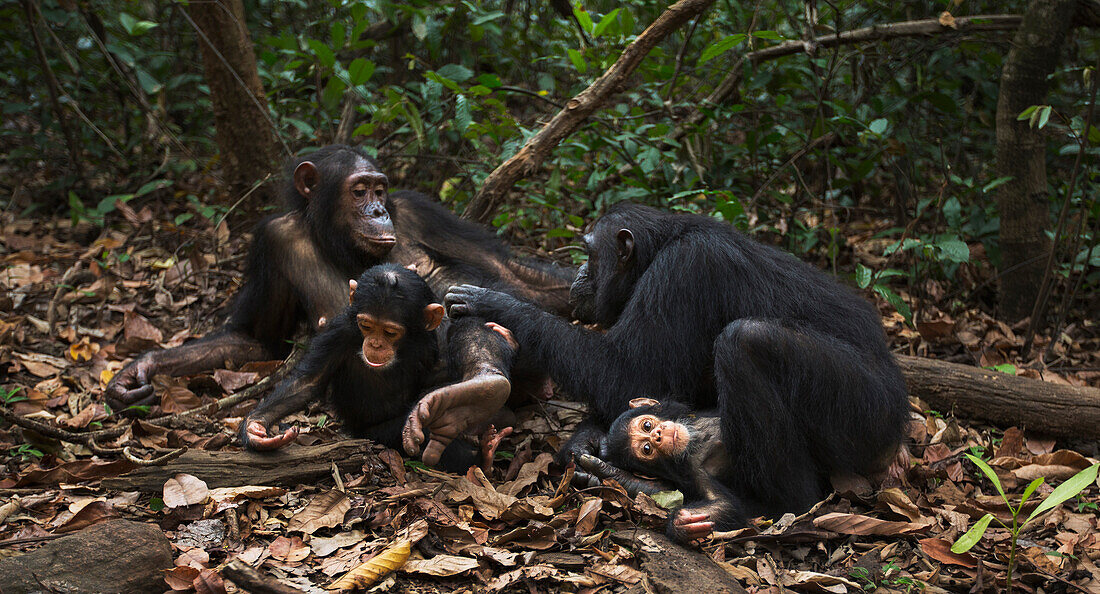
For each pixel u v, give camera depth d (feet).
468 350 16.84
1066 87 30.01
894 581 13.65
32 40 33.83
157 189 30.53
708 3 22.43
